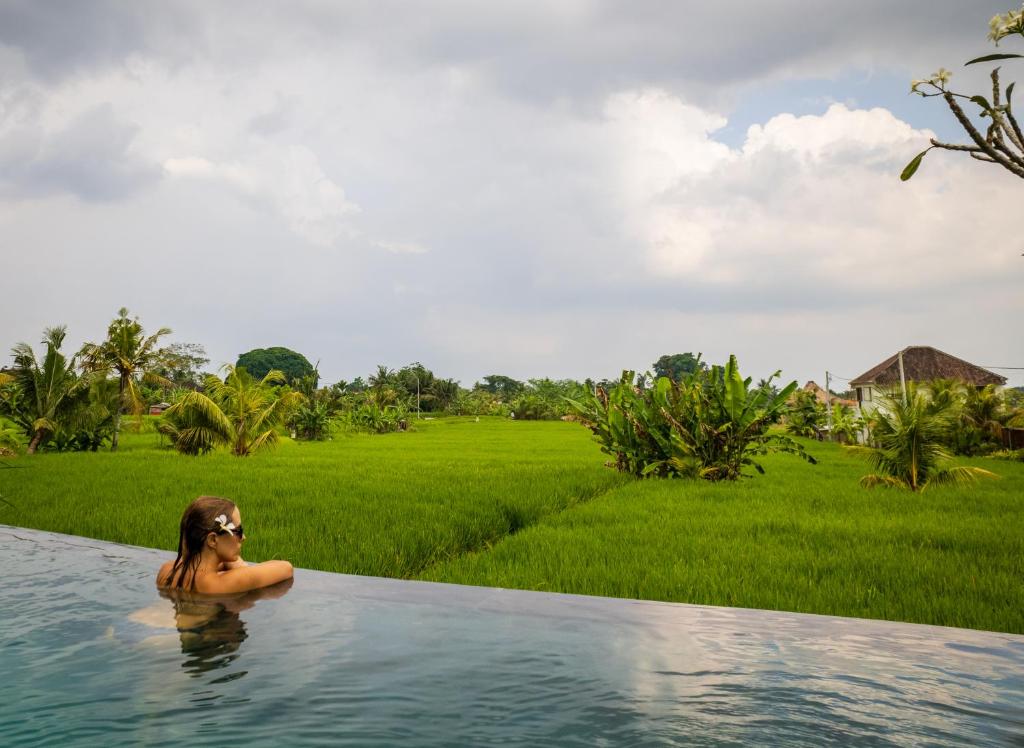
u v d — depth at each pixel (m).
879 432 16.33
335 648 2.88
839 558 7.77
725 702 2.27
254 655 2.78
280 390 29.92
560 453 31.06
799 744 1.92
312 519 10.23
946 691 2.39
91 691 2.37
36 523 9.67
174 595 3.81
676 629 3.20
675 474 18.45
